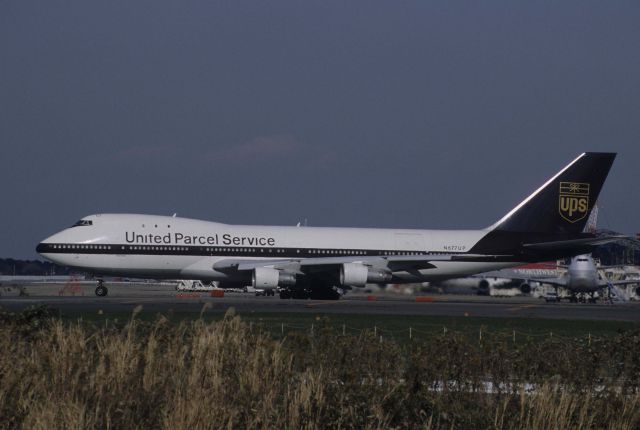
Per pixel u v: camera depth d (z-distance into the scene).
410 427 70.56
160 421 66.56
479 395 75.12
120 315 176.88
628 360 85.31
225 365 76.00
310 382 71.44
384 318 191.12
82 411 64.00
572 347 87.94
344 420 67.62
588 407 71.94
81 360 75.44
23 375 71.81
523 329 172.00
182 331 86.94
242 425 67.00
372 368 80.19
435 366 78.94
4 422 65.25
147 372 73.56
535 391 75.00
